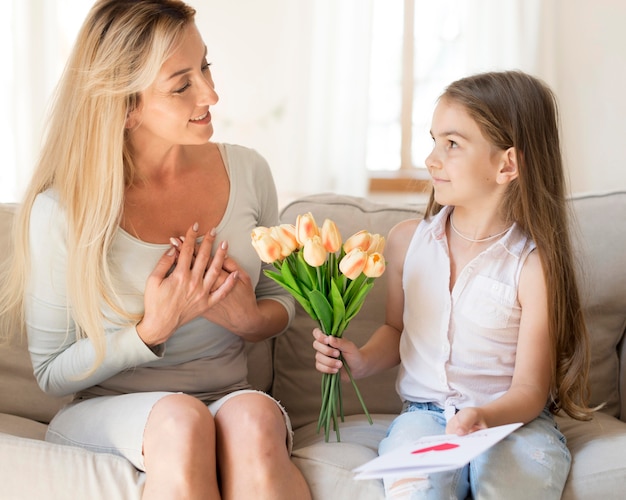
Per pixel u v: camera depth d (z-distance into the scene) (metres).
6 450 1.44
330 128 2.68
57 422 1.60
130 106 1.55
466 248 1.64
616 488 1.41
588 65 2.77
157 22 1.50
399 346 1.73
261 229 1.47
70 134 1.55
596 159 2.81
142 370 1.64
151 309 1.53
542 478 1.40
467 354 1.60
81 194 1.54
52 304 1.59
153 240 1.60
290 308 1.77
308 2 2.63
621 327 1.88
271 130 2.69
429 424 1.55
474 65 2.70
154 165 1.64
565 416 1.74
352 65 2.64
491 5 2.67
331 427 1.72
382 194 2.80
